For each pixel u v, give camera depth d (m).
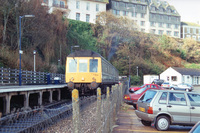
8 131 3.23
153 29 86.19
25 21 33.03
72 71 18.66
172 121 9.02
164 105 9.07
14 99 13.77
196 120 9.02
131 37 68.69
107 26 64.50
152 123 9.27
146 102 9.45
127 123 10.50
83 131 5.57
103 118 5.94
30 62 31.78
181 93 9.35
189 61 86.62
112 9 76.25
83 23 62.19
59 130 5.21
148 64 69.62
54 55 42.75
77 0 64.94
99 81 18.52
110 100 7.92
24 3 32.94
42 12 37.03
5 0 30.09
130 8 80.12
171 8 91.88
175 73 63.19
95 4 67.94
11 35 33.19
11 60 27.09
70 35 53.81
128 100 16.55
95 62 18.70
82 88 18.66
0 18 31.02
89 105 6.58
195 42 87.62
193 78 65.19
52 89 17.45
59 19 45.66
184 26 96.25
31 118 4.28
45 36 37.47
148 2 87.75
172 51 82.94
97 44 62.06
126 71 64.25
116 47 67.19
